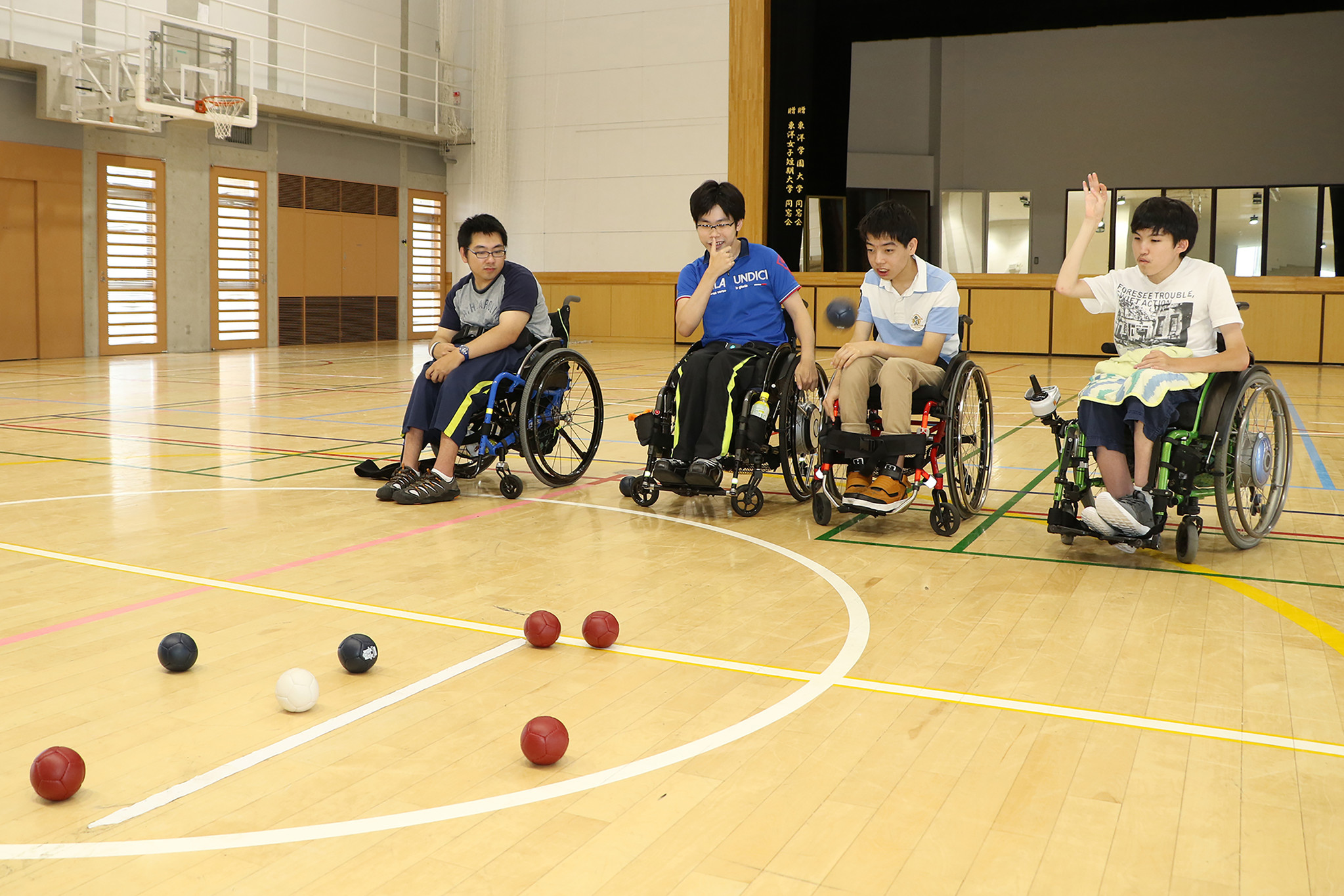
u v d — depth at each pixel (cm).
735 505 328
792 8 1206
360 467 387
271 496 350
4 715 168
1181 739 160
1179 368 258
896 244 308
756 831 132
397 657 196
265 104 1122
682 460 325
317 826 132
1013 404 662
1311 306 1017
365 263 1320
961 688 182
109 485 365
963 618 221
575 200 1353
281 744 158
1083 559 273
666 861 124
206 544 283
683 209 1298
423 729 163
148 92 970
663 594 239
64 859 124
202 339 1134
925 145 1384
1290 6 1080
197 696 176
